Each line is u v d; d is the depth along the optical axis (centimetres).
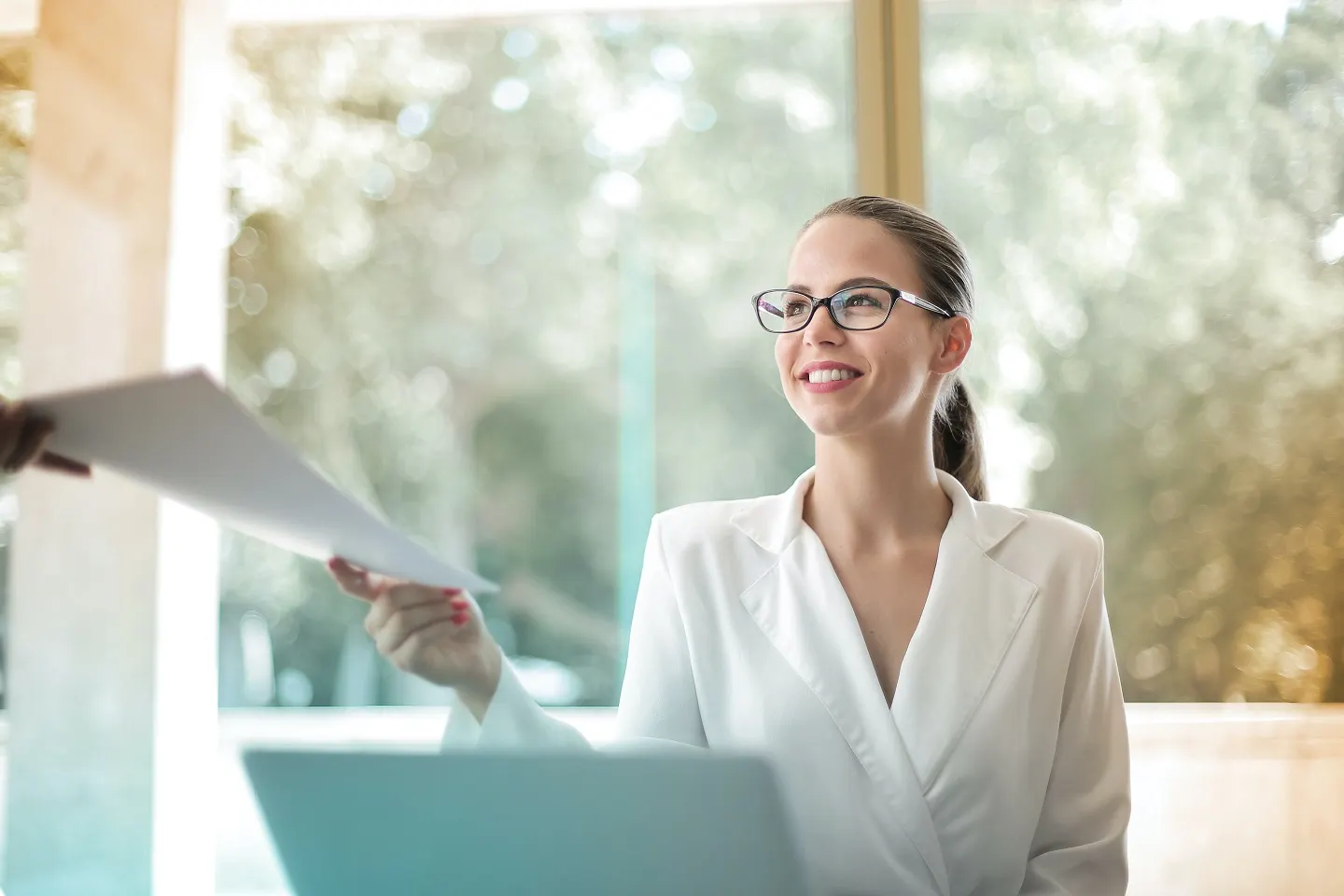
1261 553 162
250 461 62
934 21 171
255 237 217
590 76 216
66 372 171
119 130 175
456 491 222
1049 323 169
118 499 169
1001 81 171
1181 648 162
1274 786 156
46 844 164
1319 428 162
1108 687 98
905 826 87
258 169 217
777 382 207
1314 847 154
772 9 205
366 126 221
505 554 222
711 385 211
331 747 60
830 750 90
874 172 161
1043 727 93
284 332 219
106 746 166
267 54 217
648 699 99
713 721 96
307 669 203
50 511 168
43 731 166
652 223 213
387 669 205
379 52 219
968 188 170
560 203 218
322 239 221
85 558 168
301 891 63
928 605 94
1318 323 163
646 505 216
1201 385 166
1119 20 171
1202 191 168
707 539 102
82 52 175
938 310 93
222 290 187
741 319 208
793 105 202
